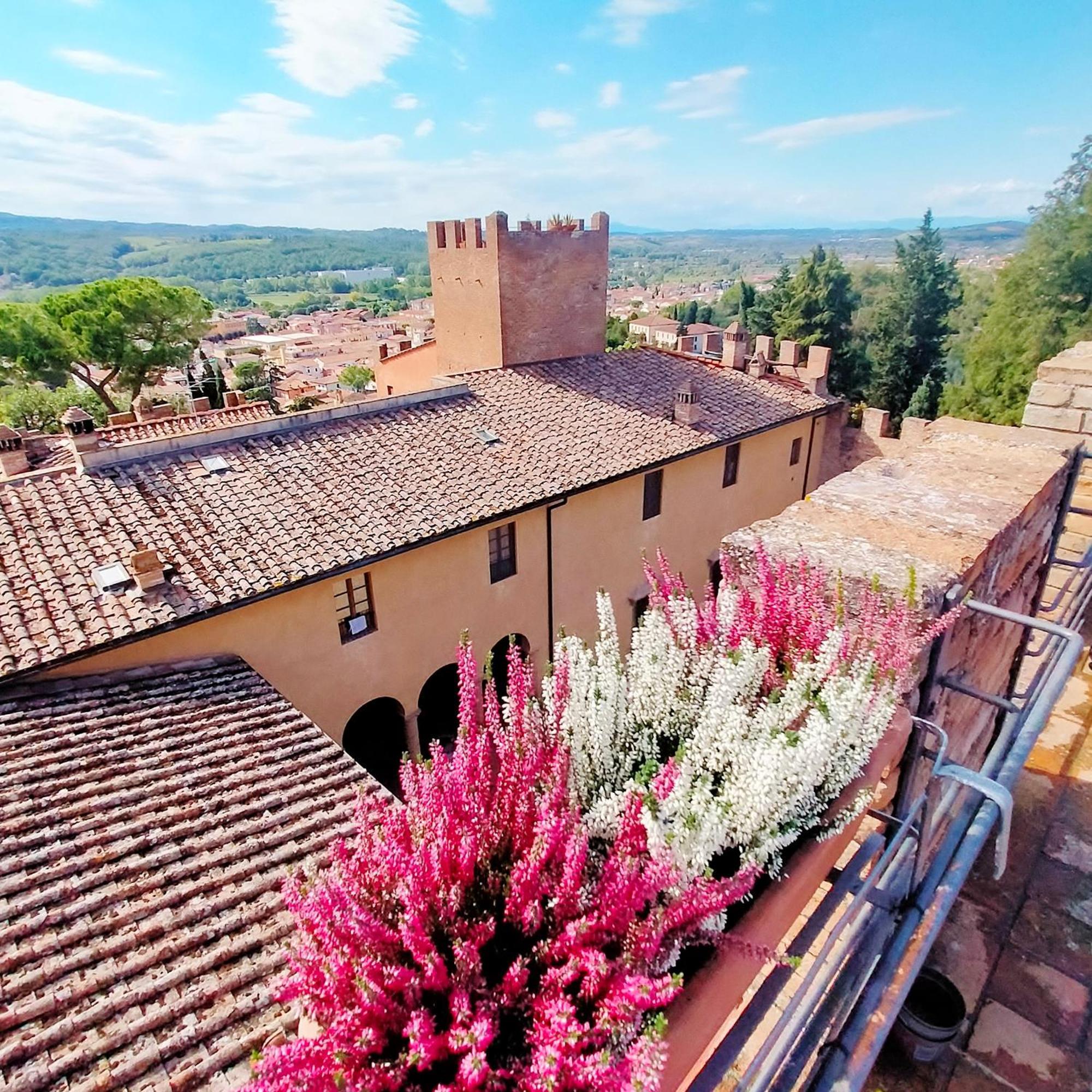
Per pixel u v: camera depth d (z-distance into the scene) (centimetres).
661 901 219
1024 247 2714
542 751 259
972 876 491
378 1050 193
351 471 1209
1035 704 291
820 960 230
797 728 266
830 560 351
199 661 935
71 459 1334
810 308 4147
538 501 1257
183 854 613
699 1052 211
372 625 1155
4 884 564
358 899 229
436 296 2019
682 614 303
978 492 447
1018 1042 396
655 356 2077
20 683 808
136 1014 470
